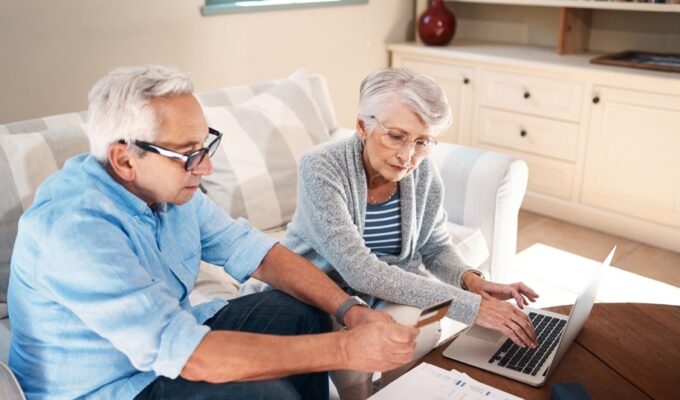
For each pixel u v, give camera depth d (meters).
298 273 1.41
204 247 1.45
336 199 1.48
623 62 2.99
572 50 3.41
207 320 1.40
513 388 1.19
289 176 2.10
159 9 2.80
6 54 2.41
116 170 1.11
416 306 1.42
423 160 1.65
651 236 3.02
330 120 2.49
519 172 2.11
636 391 1.18
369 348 1.10
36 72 2.51
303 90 2.32
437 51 3.55
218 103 2.22
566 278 2.76
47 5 2.47
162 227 1.24
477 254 2.04
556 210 3.33
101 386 1.15
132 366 1.16
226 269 1.46
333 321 1.47
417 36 3.83
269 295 1.44
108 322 1.05
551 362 1.19
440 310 1.05
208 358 1.08
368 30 3.68
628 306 1.48
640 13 3.31
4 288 1.57
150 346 1.06
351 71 3.68
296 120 2.20
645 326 1.40
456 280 1.62
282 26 3.26
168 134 1.08
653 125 2.86
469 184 2.12
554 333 1.38
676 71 2.83
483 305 1.37
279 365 1.10
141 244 1.16
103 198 1.09
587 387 1.19
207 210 1.43
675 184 2.87
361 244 1.48
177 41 2.90
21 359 1.14
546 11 3.64
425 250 1.74
